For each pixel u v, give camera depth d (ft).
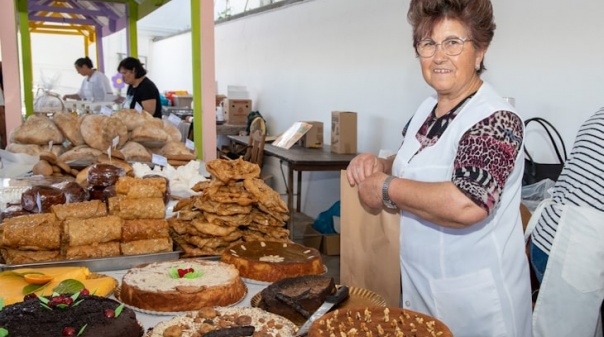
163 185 5.90
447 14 4.00
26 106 15.71
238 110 22.52
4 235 5.13
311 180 18.29
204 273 4.72
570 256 5.25
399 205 4.25
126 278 4.58
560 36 9.14
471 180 3.78
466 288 4.39
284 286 4.49
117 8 19.56
